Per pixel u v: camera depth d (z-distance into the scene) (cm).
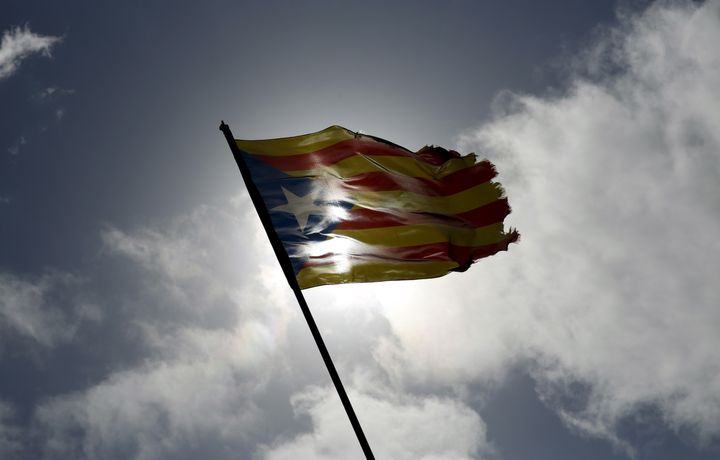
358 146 1706
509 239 1686
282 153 1664
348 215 1606
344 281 1524
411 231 1617
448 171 1738
